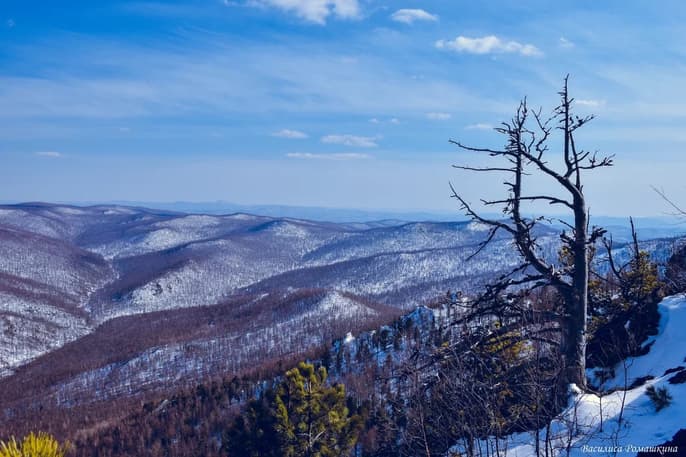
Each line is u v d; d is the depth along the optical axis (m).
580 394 11.48
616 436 9.09
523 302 14.16
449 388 9.68
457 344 11.92
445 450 9.64
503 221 14.46
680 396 10.16
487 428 8.89
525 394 9.63
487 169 14.27
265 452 20.62
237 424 21.64
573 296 13.45
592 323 17.86
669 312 15.53
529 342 13.77
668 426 9.21
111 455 61.16
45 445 4.14
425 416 9.91
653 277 18.39
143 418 70.19
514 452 9.51
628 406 10.55
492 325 14.13
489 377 10.12
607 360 14.69
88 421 104.12
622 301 18.38
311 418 20.77
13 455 3.99
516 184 14.06
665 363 13.02
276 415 20.61
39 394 151.00
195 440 55.91
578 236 13.53
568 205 13.72
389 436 11.29
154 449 57.06
